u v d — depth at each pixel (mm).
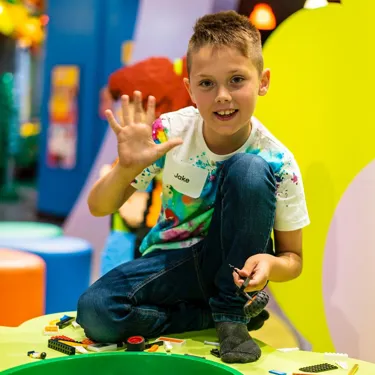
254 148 1448
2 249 2180
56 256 2285
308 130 1711
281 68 1755
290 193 1403
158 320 1417
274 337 1753
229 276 1312
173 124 1499
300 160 1723
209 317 1483
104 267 2102
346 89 1650
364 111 1623
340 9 1665
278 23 2635
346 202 1648
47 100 5430
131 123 1353
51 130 5387
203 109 1363
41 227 2840
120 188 1386
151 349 1306
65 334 1442
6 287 1885
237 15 1424
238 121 1354
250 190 1295
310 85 1706
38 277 1958
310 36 1708
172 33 2336
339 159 1659
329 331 1675
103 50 5059
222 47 1330
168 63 2059
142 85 2051
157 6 2396
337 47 1665
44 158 5500
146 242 1571
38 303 1968
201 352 1310
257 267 1235
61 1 5254
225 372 1167
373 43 1609
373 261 1608
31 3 6844
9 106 6969
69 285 2314
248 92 1347
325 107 1683
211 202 1476
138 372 1265
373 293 1606
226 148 1441
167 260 1451
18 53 8977
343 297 1652
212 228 1403
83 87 5125
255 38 1391
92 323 1361
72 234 2812
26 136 9164
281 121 1754
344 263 1651
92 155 5152
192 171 1462
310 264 1702
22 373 1152
